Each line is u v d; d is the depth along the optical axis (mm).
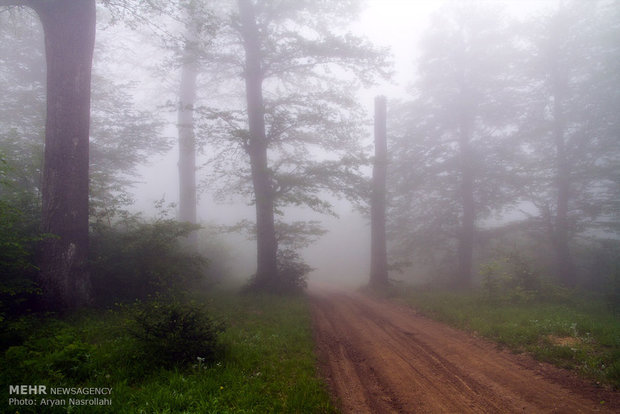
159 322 5633
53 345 5633
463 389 5270
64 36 8906
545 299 11156
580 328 7617
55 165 8656
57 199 8578
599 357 5949
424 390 5266
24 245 8242
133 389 4500
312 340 7574
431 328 9055
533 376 5637
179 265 10773
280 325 8672
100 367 5098
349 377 5785
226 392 4469
